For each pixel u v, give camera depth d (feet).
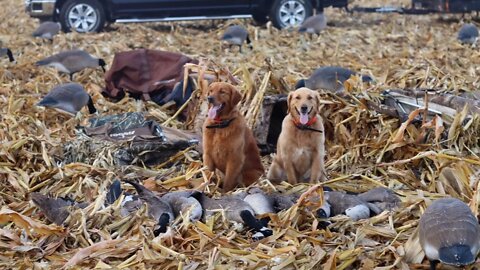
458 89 42.83
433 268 23.66
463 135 35.35
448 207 23.53
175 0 76.79
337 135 37.52
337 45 63.00
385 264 25.22
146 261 24.97
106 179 32.48
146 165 35.47
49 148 36.14
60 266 25.44
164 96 44.73
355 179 33.12
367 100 37.65
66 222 28.07
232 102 32.63
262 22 80.33
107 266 24.76
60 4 76.54
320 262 24.95
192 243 26.48
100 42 68.49
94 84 49.01
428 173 33.14
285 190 31.27
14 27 79.61
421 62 55.77
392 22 81.00
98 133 37.50
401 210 28.25
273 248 25.76
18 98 45.42
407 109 38.24
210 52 63.82
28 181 33.14
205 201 28.58
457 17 84.12
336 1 79.66
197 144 36.42
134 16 77.41
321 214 27.71
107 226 27.63
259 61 56.49
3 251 26.50
